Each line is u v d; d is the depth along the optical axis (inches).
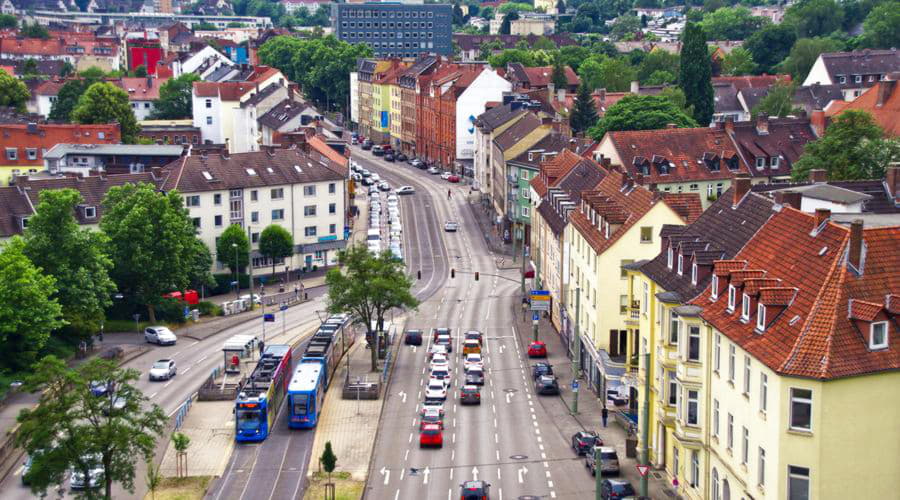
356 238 7691.9
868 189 3905.0
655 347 3383.4
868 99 7623.0
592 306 4500.5
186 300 5905.5
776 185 3801.7
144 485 3538.4
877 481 2412.6
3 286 4330.7
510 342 5334.6
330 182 7032.5
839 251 2513.5
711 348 2896.2
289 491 3476.9
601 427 4023.1
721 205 3528.5
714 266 2935.5
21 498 3422.7
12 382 4279.0
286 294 6412.4
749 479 2598.4
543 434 3969.0
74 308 5009.8
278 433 4047.7
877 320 2407.7
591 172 5693.9
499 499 3326.8
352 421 4170.8
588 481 3469.5
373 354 4815.5
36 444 3058.6
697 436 3014.3
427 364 4975.4
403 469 3641.7
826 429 2377.0
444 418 4180.6
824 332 2415.1
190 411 4284.0
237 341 4909.0
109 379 3235.7
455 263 7170.3
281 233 6673.2
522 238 7106.3
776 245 2849.4
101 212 6136.8
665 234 3580.2
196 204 6520.7
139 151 7711.6
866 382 2379.4
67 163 7647.6
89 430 3107.8
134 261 5487.2
